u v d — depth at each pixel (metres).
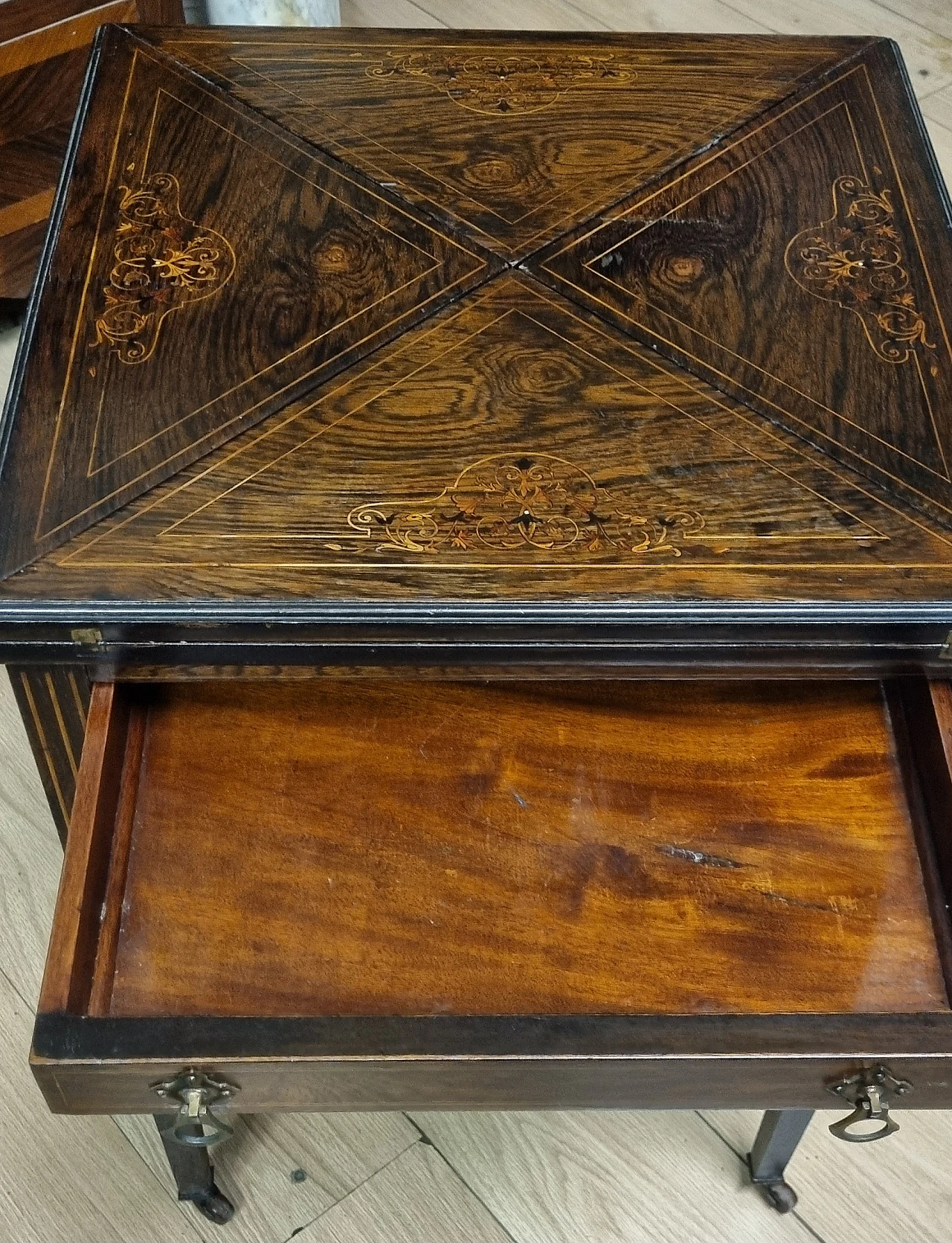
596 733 0.99
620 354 1.06
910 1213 1.12
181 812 0.93
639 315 1.09
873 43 1.37
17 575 0.89
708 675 0.97
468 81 1.30
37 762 1.05
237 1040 0.76
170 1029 0.76
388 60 1.32
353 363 1.04
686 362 1.06
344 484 0.96
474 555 0.92
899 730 1.00
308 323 1.07
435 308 1.09
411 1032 0.77
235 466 0.97
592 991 0.87
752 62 1.35
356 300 1.09
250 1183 1.11
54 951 0.79
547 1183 1.12
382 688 1.01
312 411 1.00
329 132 1.24
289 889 0.90
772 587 0.91
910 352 1.08
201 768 0.96
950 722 0.94
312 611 0.89
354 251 1.13
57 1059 0.75
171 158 1.20
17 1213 1.09
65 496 0.94
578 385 1.04
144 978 0.86
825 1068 0.78
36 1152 1.12
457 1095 0.81
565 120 1.27
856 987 0.88
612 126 1.27
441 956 0.88
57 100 1.61
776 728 1.00
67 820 1.11
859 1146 1.16
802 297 1.12
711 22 2.26
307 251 1.13
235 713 0.98
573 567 0.92
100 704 0.93
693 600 0.90
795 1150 1.15
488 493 0.96
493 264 1.13
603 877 0.92
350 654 0.93
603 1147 1.15
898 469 0.99
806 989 0.88
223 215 1.15
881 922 0.91
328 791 0.95
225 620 0.88
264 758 0.96
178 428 0.99
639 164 1.23
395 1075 0.78
